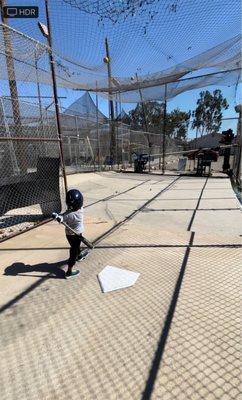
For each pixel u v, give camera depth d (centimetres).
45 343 232
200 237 467
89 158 1767
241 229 536
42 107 977
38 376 200
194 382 189
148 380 192
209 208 708
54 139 615
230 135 1455
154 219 621
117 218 627
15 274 354
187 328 241
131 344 226
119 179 1338
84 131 1772
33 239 481
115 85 1148
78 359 213
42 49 601
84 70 949
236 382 188
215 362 205
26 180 566
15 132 791
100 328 247
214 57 883
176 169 1872
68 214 330
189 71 1005
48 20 670
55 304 287
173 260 376
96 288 314
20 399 183
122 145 1811
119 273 342
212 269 346
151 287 310
